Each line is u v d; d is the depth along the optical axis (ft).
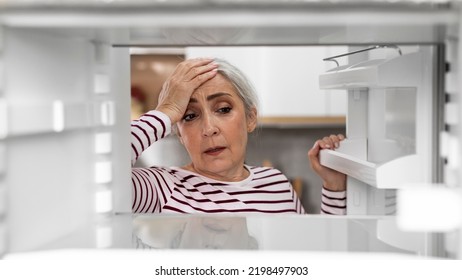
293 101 6.64
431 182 2.10
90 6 1.22
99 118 2.08
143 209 3.51
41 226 1.68
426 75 2.12
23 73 1.55
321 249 1.68
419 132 2.14
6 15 1.23
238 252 1.66
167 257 1.59
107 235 1.85
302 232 1.89
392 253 1.63
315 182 7.77
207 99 3.81
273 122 6.65
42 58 1.66
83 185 1.98
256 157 7.79
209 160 3.88
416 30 1.52
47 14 1.24
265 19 1.23
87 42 1.98
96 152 2.08
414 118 2.37
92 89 2.03
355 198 3.45
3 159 1.44
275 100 6.63
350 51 3.42
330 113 6.66
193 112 3.85
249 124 4.17
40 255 1.59
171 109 3.59
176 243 1.73
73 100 1.88
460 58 1.43
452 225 1.58
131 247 1.69
